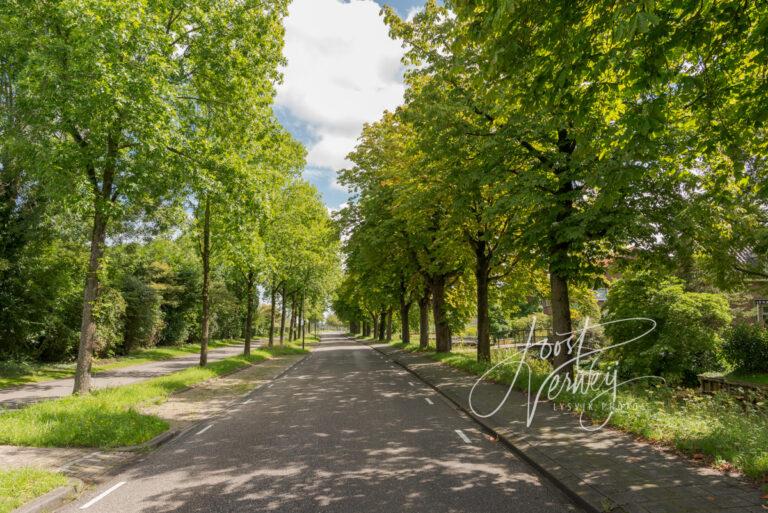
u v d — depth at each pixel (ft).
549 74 17.35
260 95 47.75
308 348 145.18
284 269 102.89
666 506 14.21
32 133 37.17
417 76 43.24
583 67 16.76
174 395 42.86
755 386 48.11
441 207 54.13
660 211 33.76
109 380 57.88
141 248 79.82
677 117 25.08
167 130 37.17
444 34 39.40
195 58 42.24
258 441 25.70
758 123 19.90
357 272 93.86
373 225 75.77
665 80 15.89
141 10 33.37
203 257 64.18
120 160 38.01
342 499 16.53
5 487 16.58
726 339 56.34
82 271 71.97
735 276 40.19
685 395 37.73
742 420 24.62
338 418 31.81
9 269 62.28
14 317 63.00
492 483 18.01
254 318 171.53
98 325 79.82
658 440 22.00
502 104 34.22
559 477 17.63
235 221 45.52
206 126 43.06
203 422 31.78
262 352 98.07
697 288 63.46
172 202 50.67
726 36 16.55
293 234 90.79
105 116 33.83
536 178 34.24
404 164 63.52
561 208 35.35
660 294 57.57
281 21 47.32
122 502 16.78
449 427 28.43
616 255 38.91
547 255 37.83
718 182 26.48
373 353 115.65
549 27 16.70
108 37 30.94
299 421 31.04
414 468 20.12
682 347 55.21
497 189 37.55
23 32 34.27
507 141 36.88
